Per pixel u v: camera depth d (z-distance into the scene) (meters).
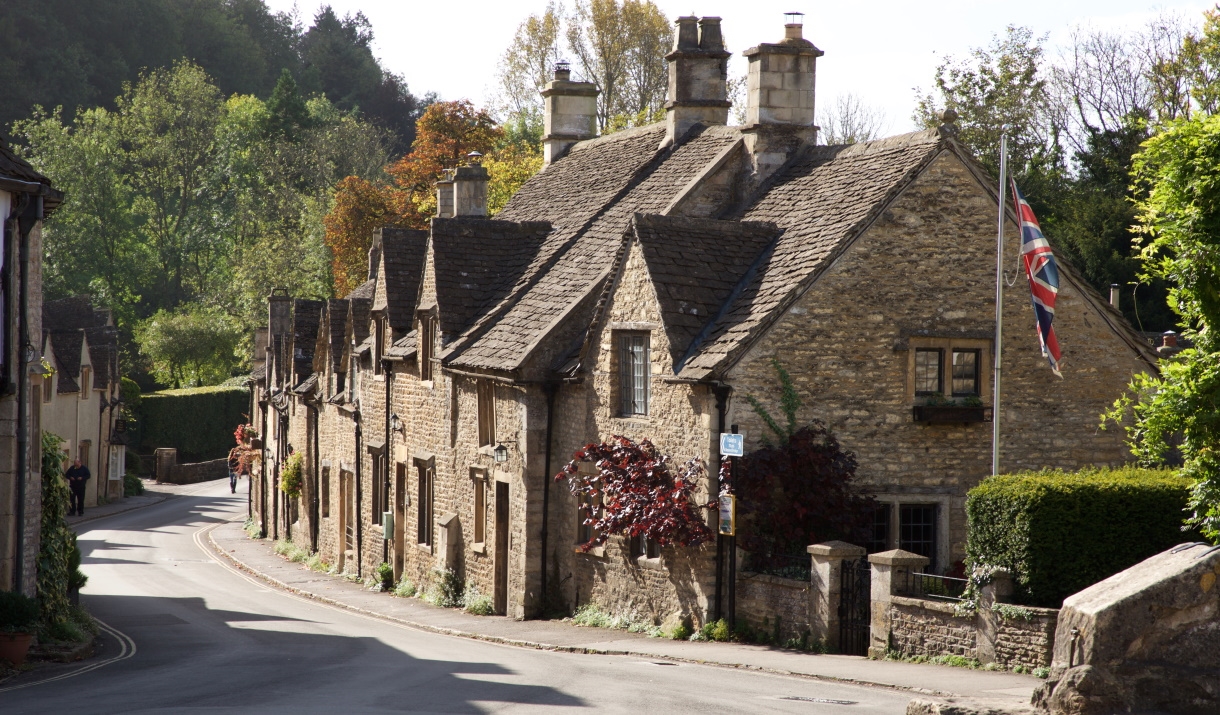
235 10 115.81
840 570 16.53
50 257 81.81
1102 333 20.09
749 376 18.28
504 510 24.22
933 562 19.42
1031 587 14.16
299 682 14.16
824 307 18.70
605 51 58.16
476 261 27.81
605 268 23.36
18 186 17.42
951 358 19.39
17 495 17.83
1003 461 19.52
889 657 15.53
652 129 29.52
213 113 91.31
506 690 13.16
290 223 82.31
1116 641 9.16
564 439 22.47
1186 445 13.03
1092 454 19.95
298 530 42.88
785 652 16.48
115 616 24.09
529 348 22.45
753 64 23.98
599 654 17.66
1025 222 17.67
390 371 31.08
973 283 19.48
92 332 64.56
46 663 17.00
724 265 20.22
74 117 89.69
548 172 33.47
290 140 91.75
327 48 114.56
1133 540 14.38
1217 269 12.49
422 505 28.81
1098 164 47.50
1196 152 12.52
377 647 18.69
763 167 23.75
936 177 19.33
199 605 26.64
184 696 13.05
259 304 76.19
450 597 26.06
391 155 104.06
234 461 68.06
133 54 98.06
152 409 73.25
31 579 18.33
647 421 19.80
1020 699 11.02
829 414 18.72
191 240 88.12
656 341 19.48
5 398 17.69
